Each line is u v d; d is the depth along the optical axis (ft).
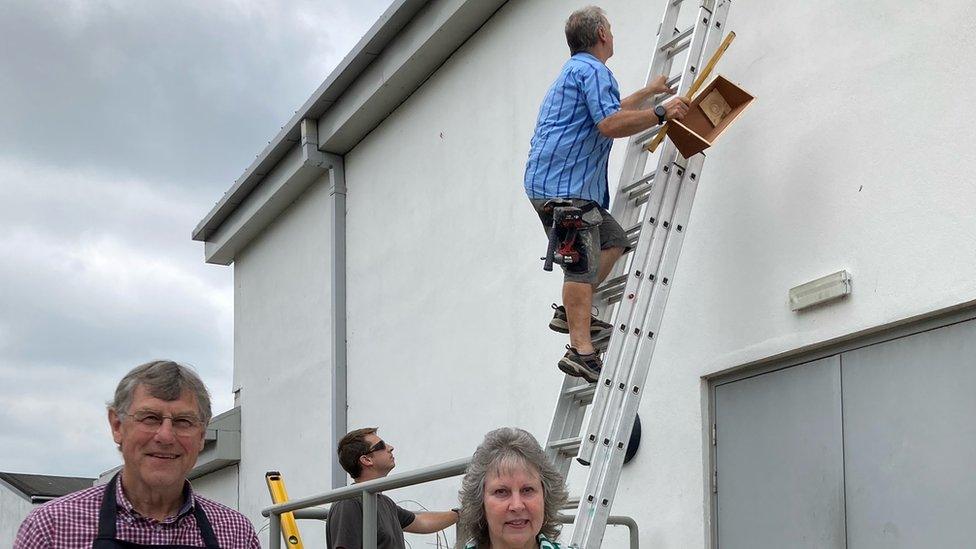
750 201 16.11
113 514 8.46
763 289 15.66
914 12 13.84
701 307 16.81
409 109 27.89
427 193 26.43
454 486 23.89
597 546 13.11
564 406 14.78
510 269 22.43
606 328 14.70
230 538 8.92
